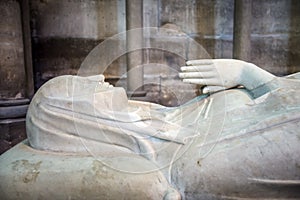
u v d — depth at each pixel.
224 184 1.02
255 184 1.01
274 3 2.98
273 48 3.06
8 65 2.36
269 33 3.03
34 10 2.72
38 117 1.22
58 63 2.88
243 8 2.56
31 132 1.24
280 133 1.04
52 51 2.84
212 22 3.03
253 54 3.05
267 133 1.05
